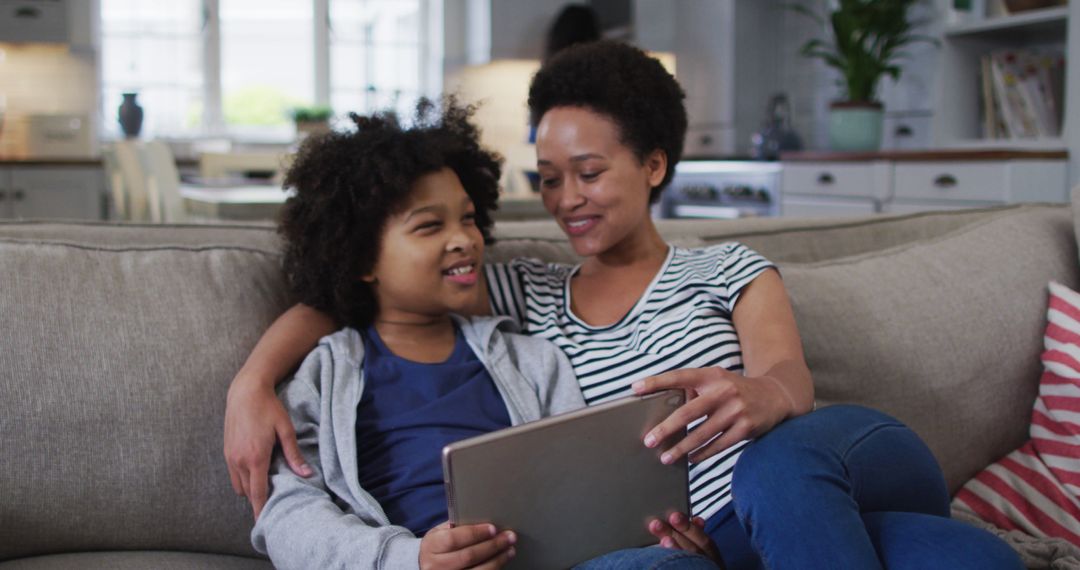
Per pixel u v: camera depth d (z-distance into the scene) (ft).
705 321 3.84
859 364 4.51
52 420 3.38
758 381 3.26
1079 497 4.23
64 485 3.39
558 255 4.88
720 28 16.87
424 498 3.36
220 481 3.59
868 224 6.05
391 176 3.55
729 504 3.57
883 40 14.56
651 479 3.04
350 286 3.76
